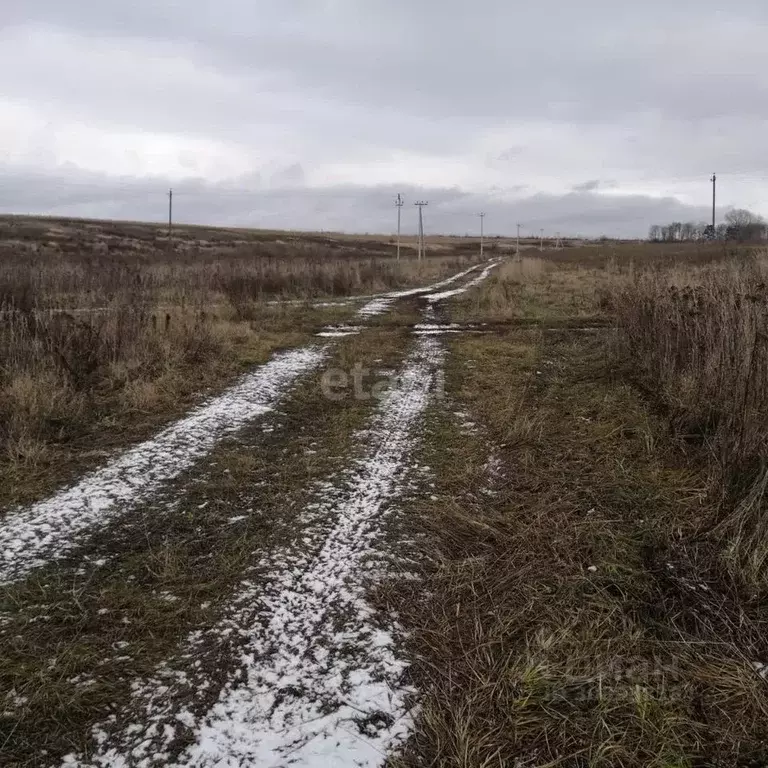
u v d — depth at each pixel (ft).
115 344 25.04
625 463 15.44
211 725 7.27
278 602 9.78
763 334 16.89
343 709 7.54
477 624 9.22
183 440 17.74
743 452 13.17
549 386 23.72
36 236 171.42
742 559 10.48
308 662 8.39
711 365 18.38
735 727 7.24
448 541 11.85
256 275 63.21
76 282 41.47
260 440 17.94
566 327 39.22
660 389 20.80
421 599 9.91
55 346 22.98
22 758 6.75
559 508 12.99
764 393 15.97
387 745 7.01
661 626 9.00
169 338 28.35
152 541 11.73
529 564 10.84
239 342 32.94
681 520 12.24
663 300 26.43
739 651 8.50
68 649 8.55
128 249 155.22
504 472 15.29
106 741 7.02
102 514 12.87
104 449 16.84
